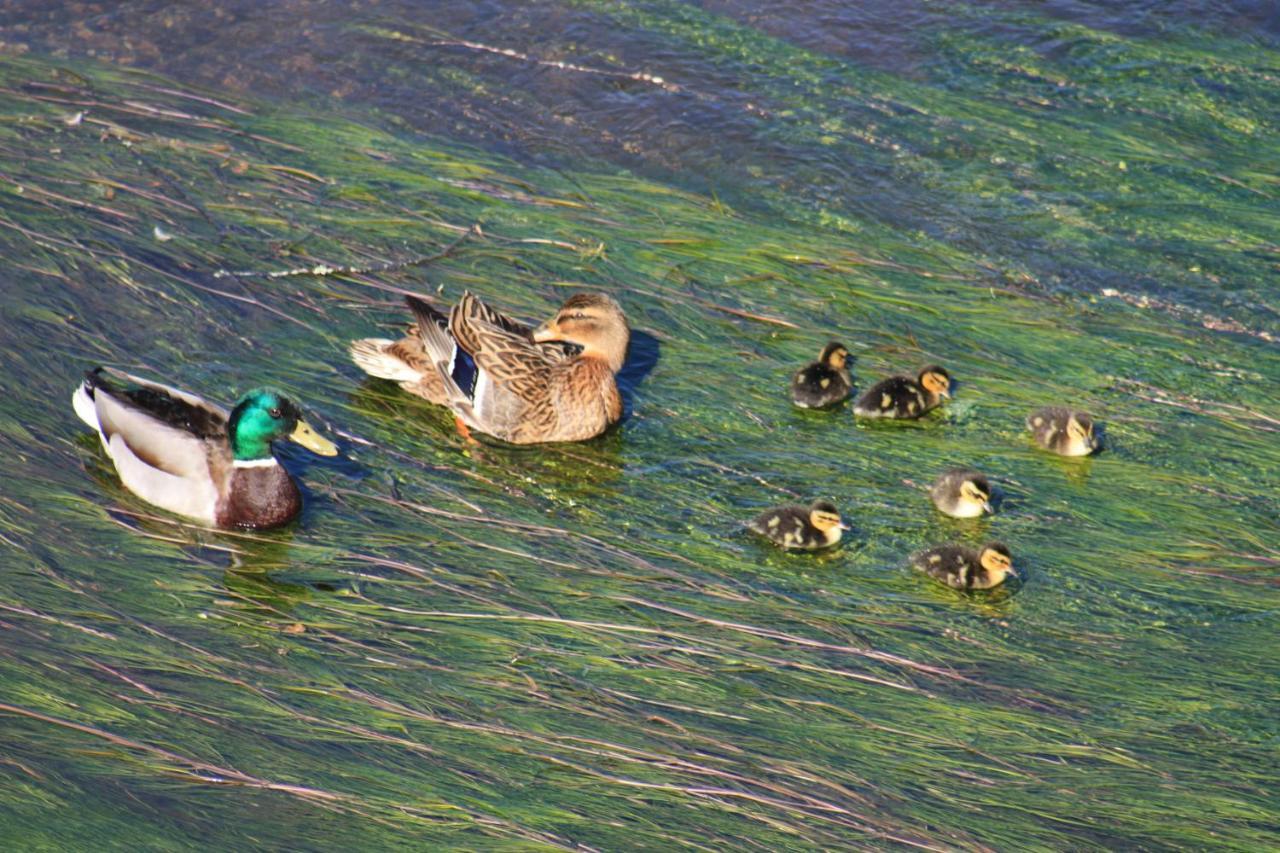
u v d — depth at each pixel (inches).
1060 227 710.5
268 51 847.7
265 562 469.1
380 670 420.5
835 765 397.1
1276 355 627.8
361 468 527.2
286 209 677.9
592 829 366.9
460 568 474.0
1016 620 470.9
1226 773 406.3
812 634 455.2
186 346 575.8
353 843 356.5
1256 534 517.7
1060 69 832.9
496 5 898.7
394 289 630.5
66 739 379.6
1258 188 735.7
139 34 855.1
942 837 374.9
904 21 879.7
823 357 594.2
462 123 793.6
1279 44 855.7
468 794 375.2
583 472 539.8
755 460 552.7
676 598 467.2
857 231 713.6
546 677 422.6
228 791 369.1
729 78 828.0
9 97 750.5
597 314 555.2
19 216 637.9
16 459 498.3
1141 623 472.1
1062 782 398.3
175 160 708.0
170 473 480.7
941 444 566.9
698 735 403.9
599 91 818.2
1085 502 533.6
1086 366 614.2
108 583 447.5
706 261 669.3
